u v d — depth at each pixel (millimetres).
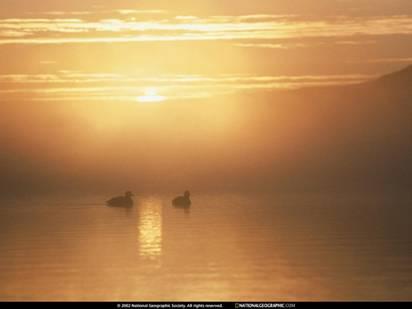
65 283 64562
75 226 99938
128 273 68188
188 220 104438
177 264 71562
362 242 82250
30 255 77625
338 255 74812
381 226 94750
